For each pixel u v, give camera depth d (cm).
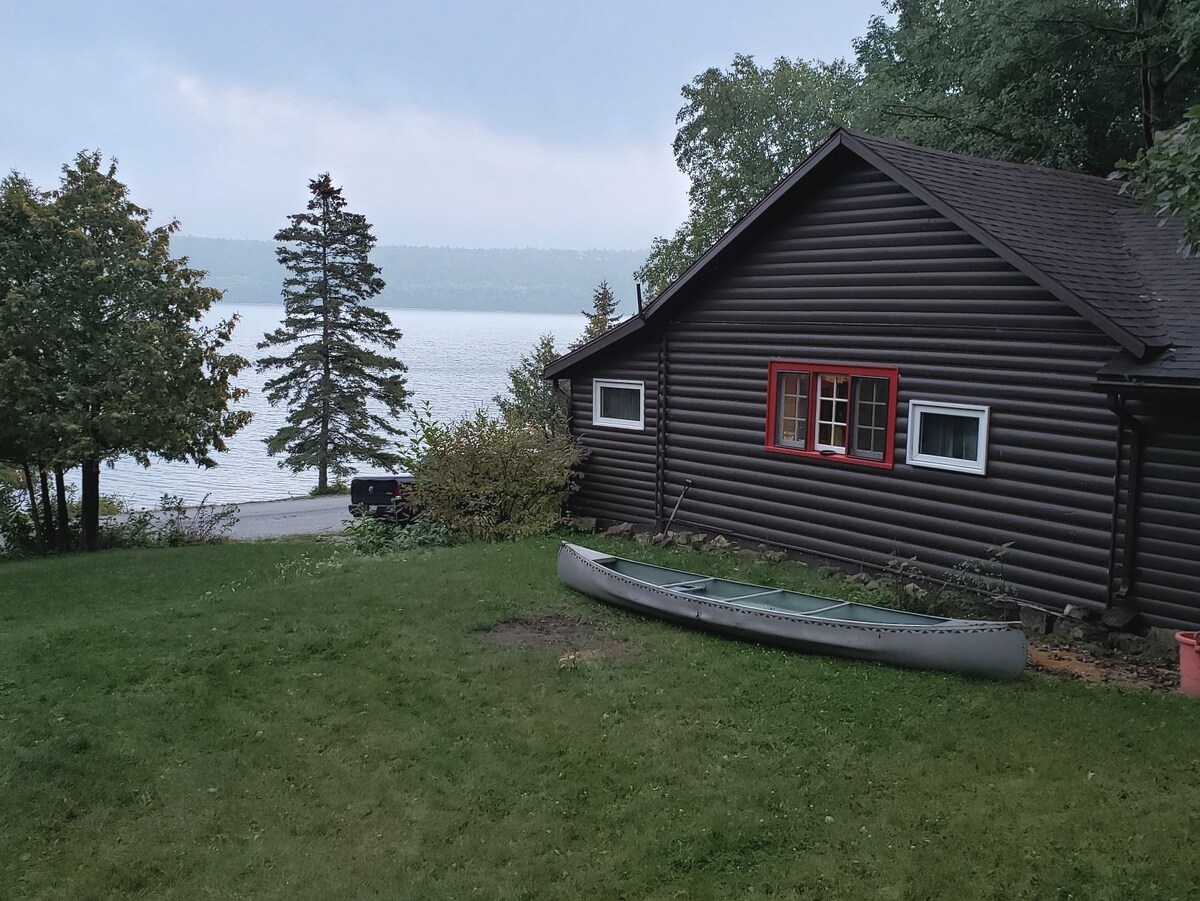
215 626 1027
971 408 1114
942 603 1098
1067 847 558
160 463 6281
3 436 1941
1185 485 934
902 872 542
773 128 4003
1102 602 1001
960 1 2281
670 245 4006
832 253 1270
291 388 4294
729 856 567
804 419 1333
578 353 1658
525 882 549
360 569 1334
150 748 721
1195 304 993
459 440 1645
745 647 943
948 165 1241
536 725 752
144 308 2094
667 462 1548
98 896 544
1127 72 2117
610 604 1102
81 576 1505
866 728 734
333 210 4347
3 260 1952
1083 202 1303
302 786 666
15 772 679
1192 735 710
